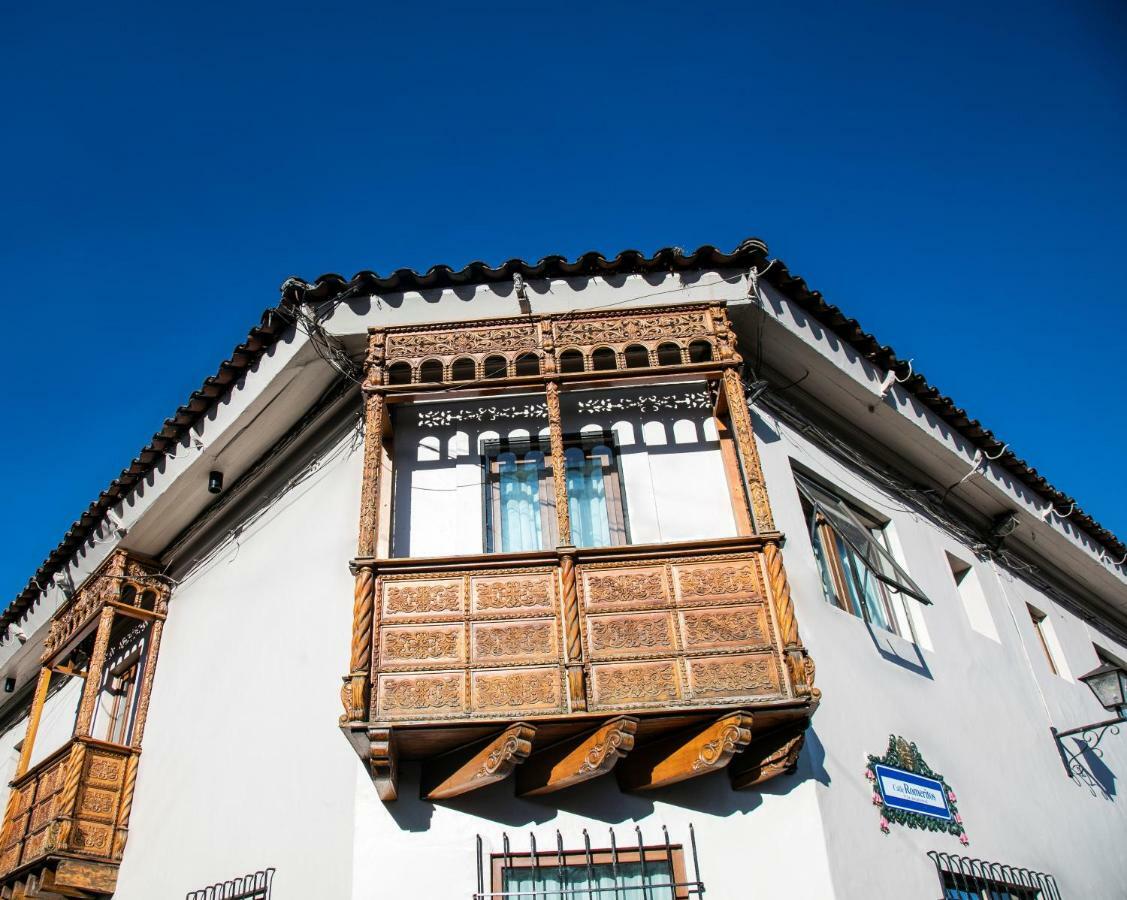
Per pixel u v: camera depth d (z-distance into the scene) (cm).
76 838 855
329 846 644
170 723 906
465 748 625
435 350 770
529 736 593
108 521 1048
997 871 773
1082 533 1253
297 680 763
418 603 646
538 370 782
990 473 1093
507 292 836
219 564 973
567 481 810
